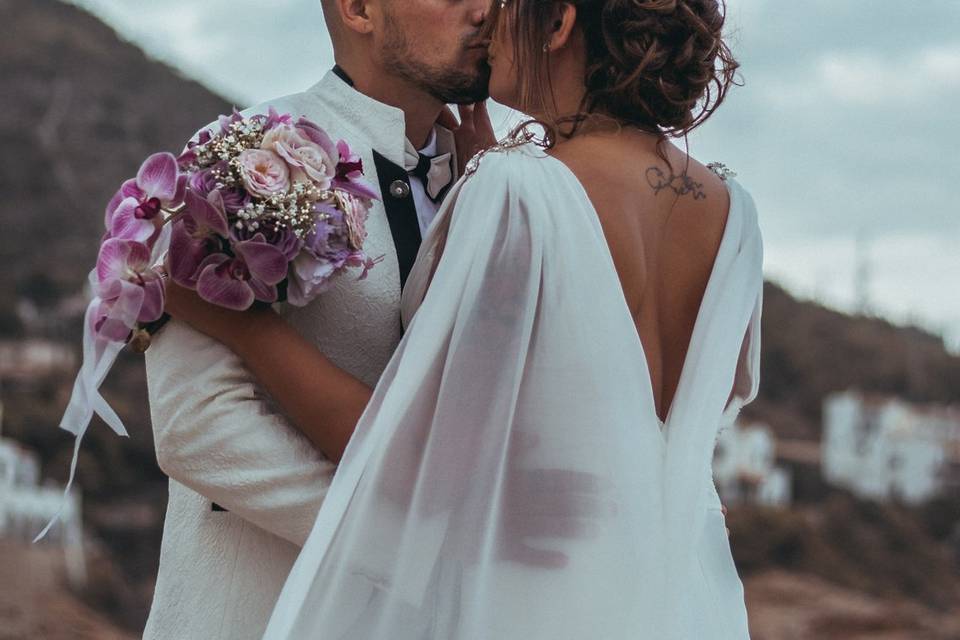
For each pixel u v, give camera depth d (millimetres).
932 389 84625
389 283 2234
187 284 2014
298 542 2057
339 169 2100
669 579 1889
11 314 53125
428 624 1883
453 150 2500
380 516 1885
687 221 2068
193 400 2055
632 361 1919
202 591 2191
